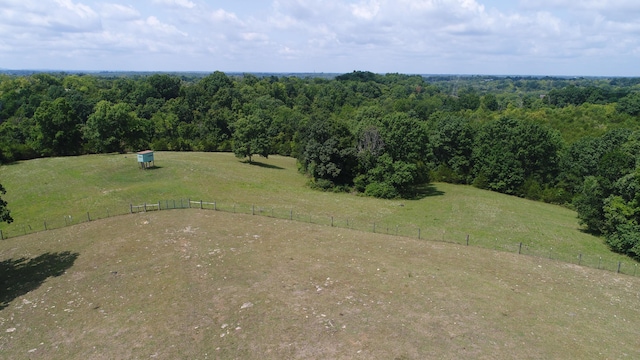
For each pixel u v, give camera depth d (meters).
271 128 107.25
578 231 47.66
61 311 23.89
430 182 77.69
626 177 41.22
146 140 90.88
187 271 28.44
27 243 35.47
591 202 46.00
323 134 65.88
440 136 79.50
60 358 19.45
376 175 63.75
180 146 96.44
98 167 65.12
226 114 110.31
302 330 20.98
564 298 26.02
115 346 20.17
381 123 68.94
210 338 20.55
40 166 66.12
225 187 58.22
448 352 19.30
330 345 19.72
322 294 24.89
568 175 66.75
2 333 21.81
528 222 50.03
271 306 23.44
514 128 73.62
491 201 61.72
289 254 31.58
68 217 43.06
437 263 30.80
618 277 30.50
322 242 34.66
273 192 58.53
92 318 22.94
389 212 51.44
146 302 24.41
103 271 29.03
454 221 48.38
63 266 30.17
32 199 51.06
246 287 25.86
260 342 20.06
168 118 103.38
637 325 23.06
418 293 25.34
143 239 34.88
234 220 40.38
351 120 88.31
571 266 32.22
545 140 69.69
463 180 78.31
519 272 30.03
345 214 48.44
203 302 24.09
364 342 19.95
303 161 75.19
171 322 22.11
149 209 44.19
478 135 79.12
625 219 40.34
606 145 63.53
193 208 44.47
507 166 70.12
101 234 36.56
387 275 27.91
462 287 26.53
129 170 63.88
